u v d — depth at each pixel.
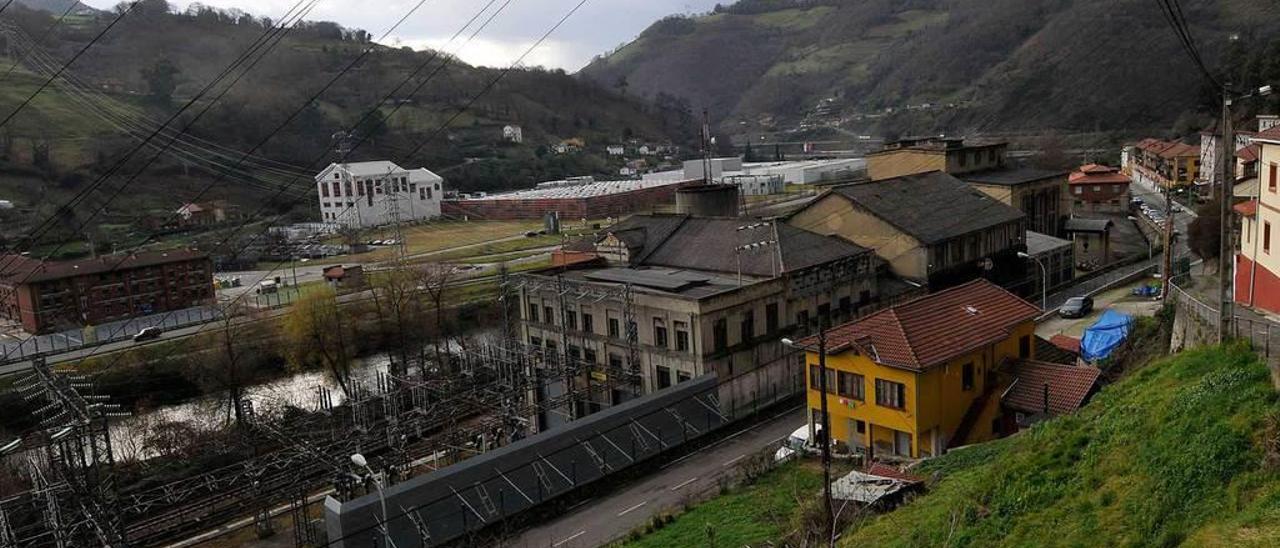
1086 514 22.94
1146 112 141.38
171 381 76.19
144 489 52.78
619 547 38.28
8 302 98.75
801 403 59.44
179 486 53.00
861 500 31.94
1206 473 21.41
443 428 63.59
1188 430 23.59
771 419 57.00
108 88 179.88
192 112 165.38
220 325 85.50
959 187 80.25
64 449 42.22
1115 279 79.31
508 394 56.50
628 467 50.19
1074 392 42.84
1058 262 81.69
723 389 55.62
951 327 45.91
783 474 44.47
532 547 42.28
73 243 123.44
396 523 41.25
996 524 24.62
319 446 54.50
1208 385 25.27
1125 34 155.50
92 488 40.78
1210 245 58.19
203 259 103.50
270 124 158.75
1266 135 37.81
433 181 178.50
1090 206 116.38
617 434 49.97
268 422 61.75
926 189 77.62
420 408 56.53
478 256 125.62
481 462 44.56
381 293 93.94
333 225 159.12
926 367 42.00
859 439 46.28
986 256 74.25
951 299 48.62
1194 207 105.19
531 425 62.75
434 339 85.00
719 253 65.06
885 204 72.06
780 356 59.78
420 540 41.78
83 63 185.75
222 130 163.00
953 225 71.50
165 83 180.25
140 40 192.75
